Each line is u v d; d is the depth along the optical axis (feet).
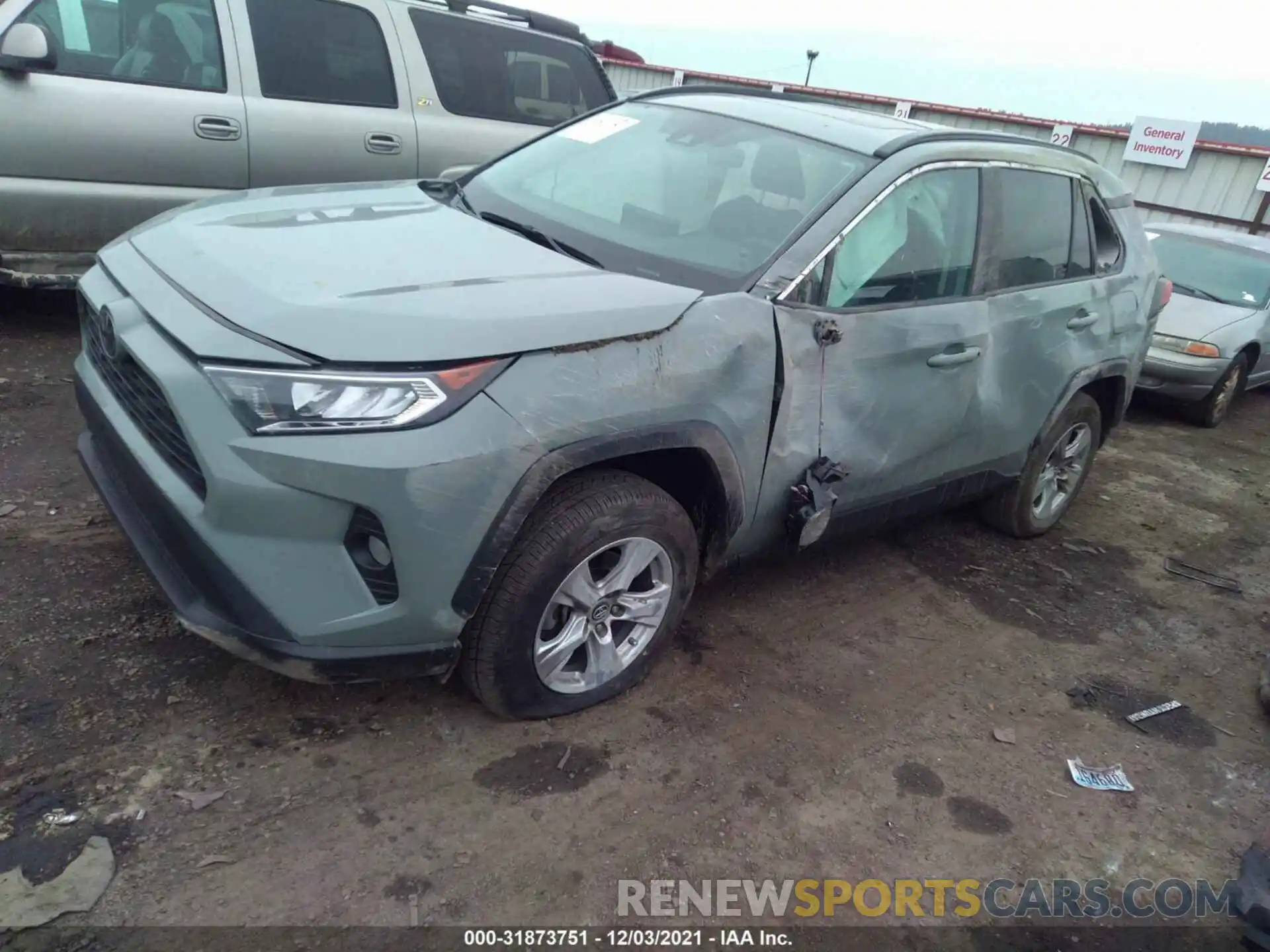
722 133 11.61
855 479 10.81
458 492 7.30
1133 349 15.24
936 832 8.95
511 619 8.22
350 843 7.58
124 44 15.85
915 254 10.89
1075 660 12.41
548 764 8.76
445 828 7.88
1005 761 10.12
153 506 7.67
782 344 9.37
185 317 7.66
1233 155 40.70
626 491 8.59
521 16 21.01
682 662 10.65
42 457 12.44
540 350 7.70
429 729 8.90
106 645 9.16
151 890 6.89
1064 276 13.48
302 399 7.02
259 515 7.08
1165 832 9.53
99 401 8.61
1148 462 21.66
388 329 7.36
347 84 18.34
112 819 7.38
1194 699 12.00
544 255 9.63
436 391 7.22
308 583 7.30
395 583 7.49
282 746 8.41
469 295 8.07
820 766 9.45
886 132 11.28
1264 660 13.28
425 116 19.44
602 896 7.55
